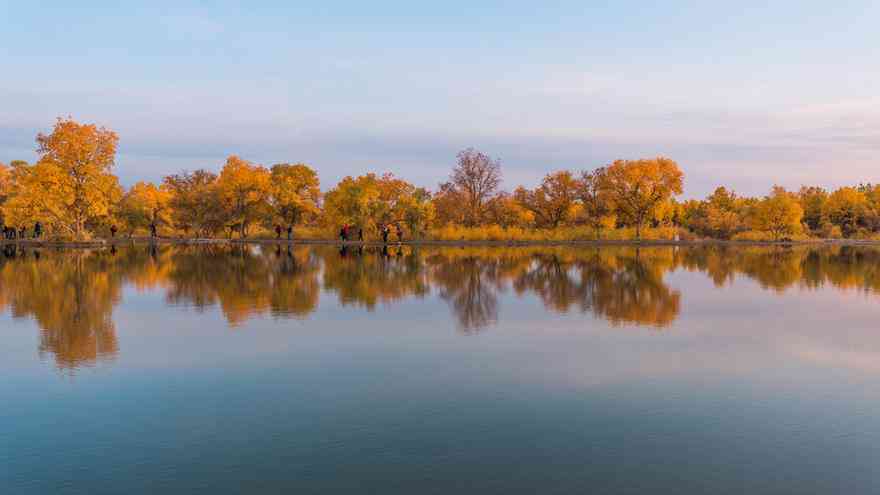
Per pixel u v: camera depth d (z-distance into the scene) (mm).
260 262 35750
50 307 18094
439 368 11141
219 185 72750
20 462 7074
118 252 46438
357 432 7973
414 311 17609
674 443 7652
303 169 74312
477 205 79688
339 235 71188
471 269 31547
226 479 6613
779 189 82250
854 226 91062
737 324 15828
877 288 24328
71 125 56531
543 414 8695
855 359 12031
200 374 10703
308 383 10156
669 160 74250
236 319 16172
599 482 6559
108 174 58875
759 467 6965
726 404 9180
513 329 14891
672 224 105188
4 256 41062
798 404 9195
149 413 8695
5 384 10094
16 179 70062
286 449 7422
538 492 6312
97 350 12539
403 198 68875
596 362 11648
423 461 7078
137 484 6504
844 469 6922
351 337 13836
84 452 7348
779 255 48125
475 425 8242
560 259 40250
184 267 31859
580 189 76188
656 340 13727
